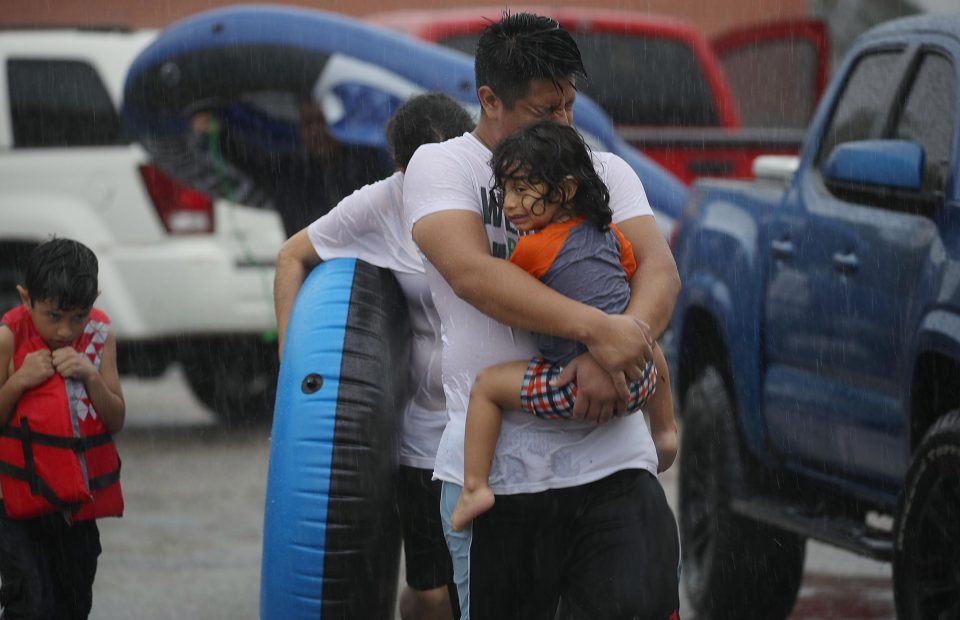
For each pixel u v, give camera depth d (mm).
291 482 11367
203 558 21703
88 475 13453
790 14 58250
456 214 10781
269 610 11445
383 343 12000
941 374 14781
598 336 10219
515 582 10922
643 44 34281
